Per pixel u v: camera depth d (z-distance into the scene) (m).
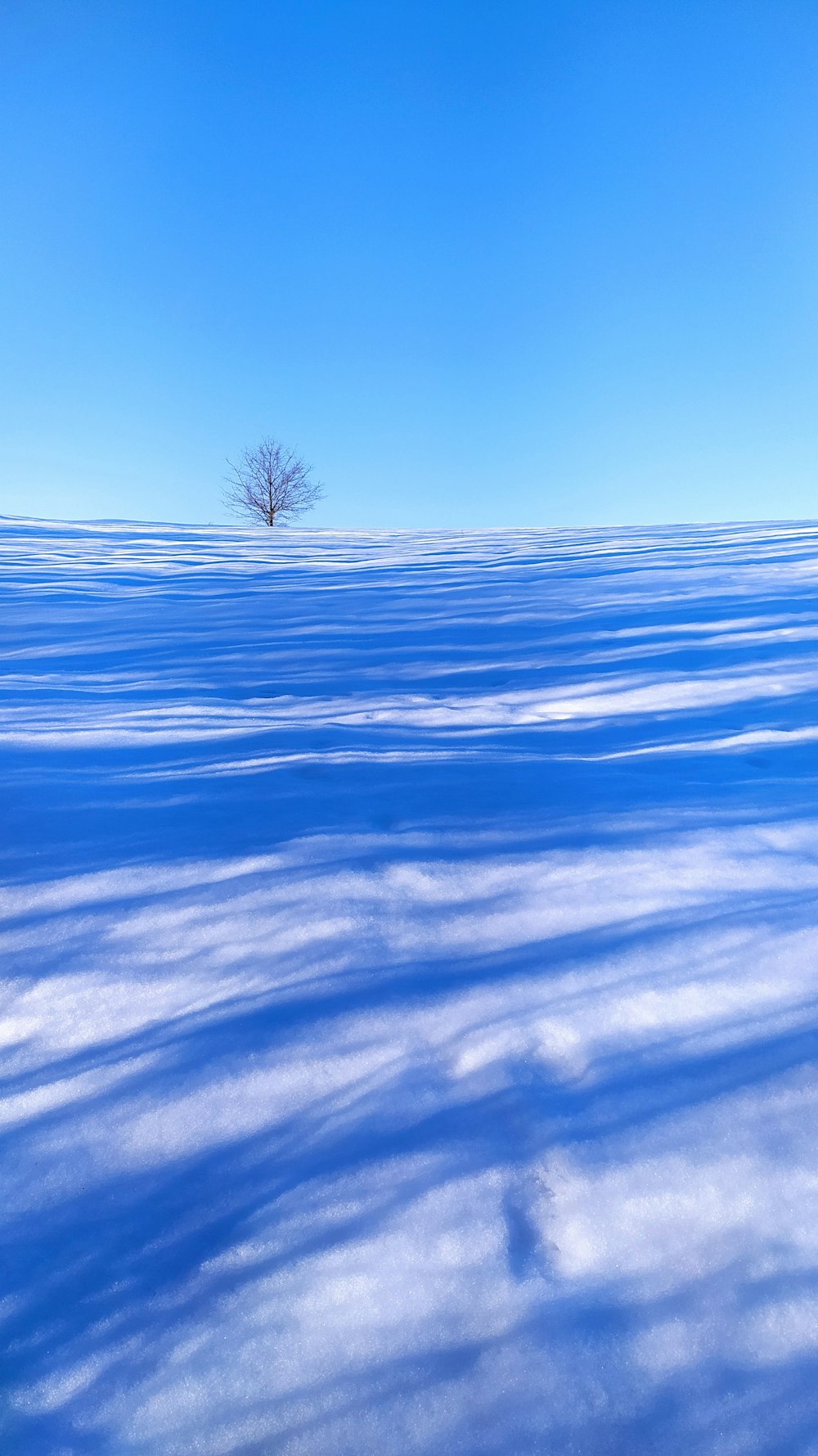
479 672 3.57
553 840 1.95
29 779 2.26
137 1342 0.94
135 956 1.54
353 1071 1.28
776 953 1.51
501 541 9.15
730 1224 1.04
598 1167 1.11
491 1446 0.84
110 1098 1.26
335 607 5.11
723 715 2.95
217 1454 0.86
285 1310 0.96
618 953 1.52
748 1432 0.85
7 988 1.47
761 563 6.05
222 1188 1.11
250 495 34.16
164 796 2.19
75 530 10.30
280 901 1.68
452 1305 0.96
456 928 1.61
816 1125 1.16
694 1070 1.27
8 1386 0.91
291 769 2.38
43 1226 1.08
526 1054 1.31
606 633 4.18
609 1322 0.94
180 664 3.70
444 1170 1.11
